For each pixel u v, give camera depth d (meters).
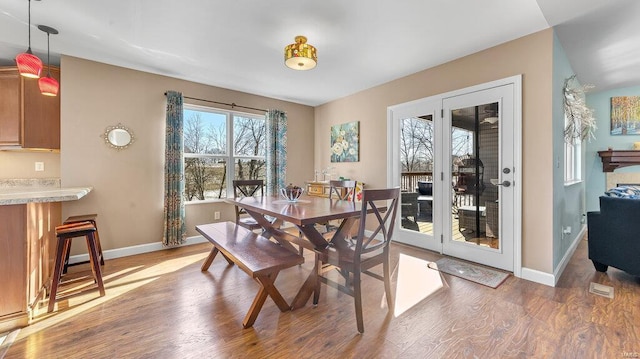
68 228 2.27
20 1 2.06
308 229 2.16
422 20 2.31
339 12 2.20
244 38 2.64
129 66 3.35
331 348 1.64
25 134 2.95
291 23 2.37
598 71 3.54
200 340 1.72
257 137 4.67
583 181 4.43
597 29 2.47
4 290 1.84
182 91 3.82
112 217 3.33
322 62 3.21
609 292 2.31
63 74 3.03
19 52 2.95
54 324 1.90
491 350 1.61
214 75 3.66
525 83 2.59
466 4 2.08
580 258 3.21
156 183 3.62
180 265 3.04
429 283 2.53
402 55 3.00
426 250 3.49
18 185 3.20
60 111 3.06
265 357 1.57
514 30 2.48
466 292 2.34
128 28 2.46
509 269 2.74
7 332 1.80
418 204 3.59
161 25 2.41
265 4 2.10
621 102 4.35
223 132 4.28
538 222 2.54
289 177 5.00
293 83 3.97
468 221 3.08
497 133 2.80
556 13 2.21
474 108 2.96
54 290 2.08
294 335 1.77
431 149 3.40
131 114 3.44
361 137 4.33
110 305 2.15
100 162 3.25
